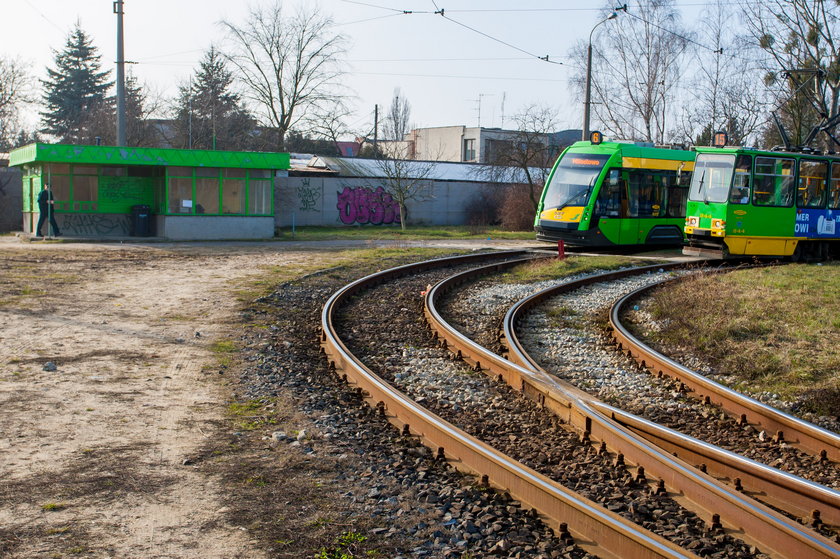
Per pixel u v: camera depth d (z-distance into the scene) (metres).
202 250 27.33
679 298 15.76
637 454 6.90
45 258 22.66
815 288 17.31
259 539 5.23
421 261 24.56
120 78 31.47
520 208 46.09
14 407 7.96
